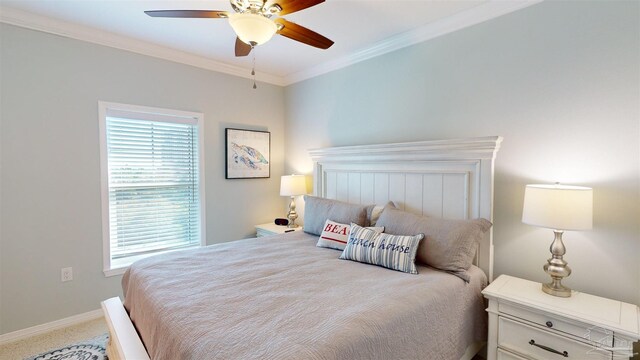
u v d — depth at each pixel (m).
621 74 1.74
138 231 3.09
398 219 2.27
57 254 2.61
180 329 1.26
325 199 3.00
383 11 2.32
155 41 2.92
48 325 2.56
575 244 1.90
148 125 3.11
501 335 1.77
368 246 2.10
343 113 3.38
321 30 2.64
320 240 2.53
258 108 3.92
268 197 4.06
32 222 2.50
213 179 3.56
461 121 2.42
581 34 1.86
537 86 2.04
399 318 1.38
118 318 1.78
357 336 1.20
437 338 1.57
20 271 2.45
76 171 2.68
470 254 1.93
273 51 3.15
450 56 2.47
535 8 2.03
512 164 2.15
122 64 2.89
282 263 2.07
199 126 3.41
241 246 2.50
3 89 2.36
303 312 1.35
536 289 1.82
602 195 1.81
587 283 1.86
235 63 3.53
